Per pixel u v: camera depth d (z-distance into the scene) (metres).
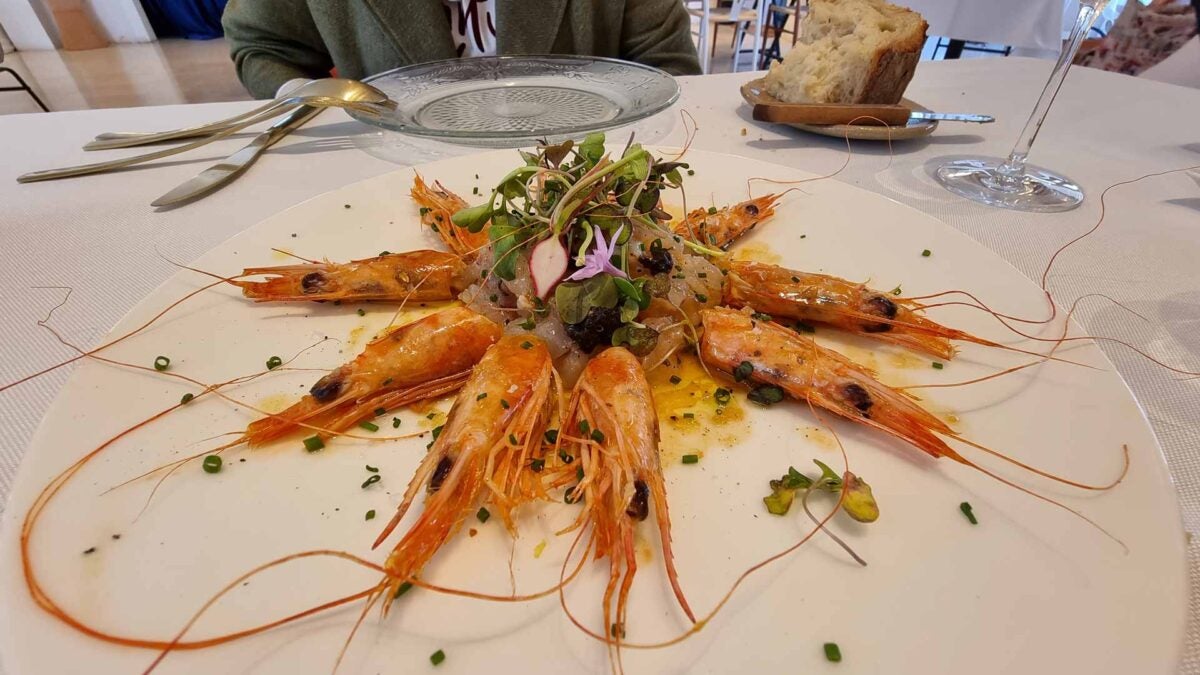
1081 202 0.34
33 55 1.40
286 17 0.60
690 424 0.22
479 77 0.48
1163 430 0.21
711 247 0.28
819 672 0.15
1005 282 0.26
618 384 0.21
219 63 1.39
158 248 0.31
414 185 0.33
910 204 0.34
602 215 0.25
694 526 0.18
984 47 0.93
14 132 0.42
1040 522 0.17
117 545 0.17
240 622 0.15
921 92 0.50
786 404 0.22
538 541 0.18
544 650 0.15
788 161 0.39
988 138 0.42
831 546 0.17
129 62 1.39
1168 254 0.30
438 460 0.19
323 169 0.38
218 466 0.19
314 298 0.26
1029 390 0.21
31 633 0.14
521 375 0.22
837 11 0.43
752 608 0.16
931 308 0.25
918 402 0.21
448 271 0.27
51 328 0.26
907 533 0.17
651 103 0.41
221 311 0.25
